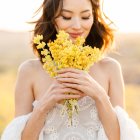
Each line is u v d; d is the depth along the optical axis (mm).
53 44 3262
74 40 3475
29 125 3471
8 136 3506
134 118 15195
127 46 25891
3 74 23031
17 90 3715
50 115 3578
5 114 14570
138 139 3531
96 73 3758
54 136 3580
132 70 22906
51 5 3600
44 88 3693
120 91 3756
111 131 3486
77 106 3359
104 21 3787
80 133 3584
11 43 28812
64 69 3312
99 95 3395
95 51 3266
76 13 3445
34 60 3785
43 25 3711
